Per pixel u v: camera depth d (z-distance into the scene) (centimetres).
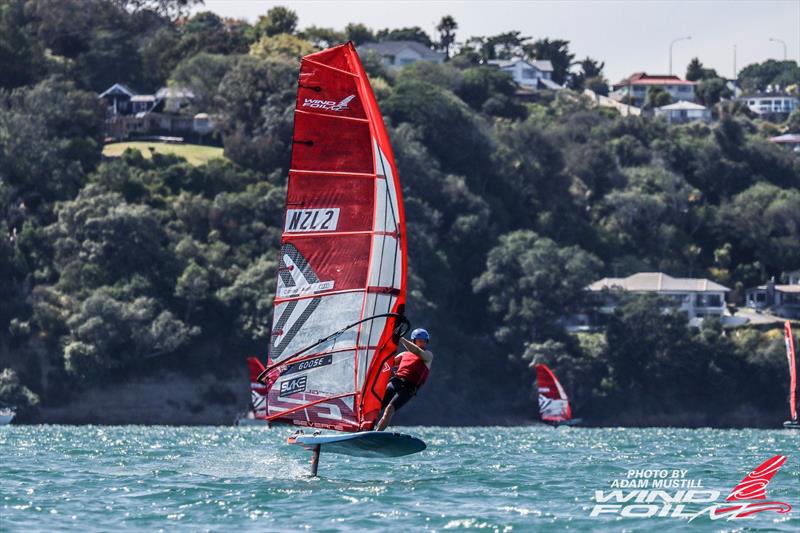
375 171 8325
